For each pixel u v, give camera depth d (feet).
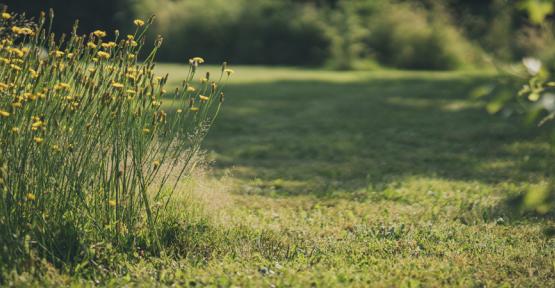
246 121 50.29
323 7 110.01
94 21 105.81
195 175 22.18
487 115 52.95
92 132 18.45
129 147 20.06
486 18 109.91
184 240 19.92
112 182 19.33
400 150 40.24
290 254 20.31
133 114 18.70
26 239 17.20
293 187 30.63
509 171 34.04
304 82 76.23
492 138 43.50
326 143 42.06
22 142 17.94
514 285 17.71
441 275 18.19
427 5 114.83
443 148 40.83
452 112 54.95
